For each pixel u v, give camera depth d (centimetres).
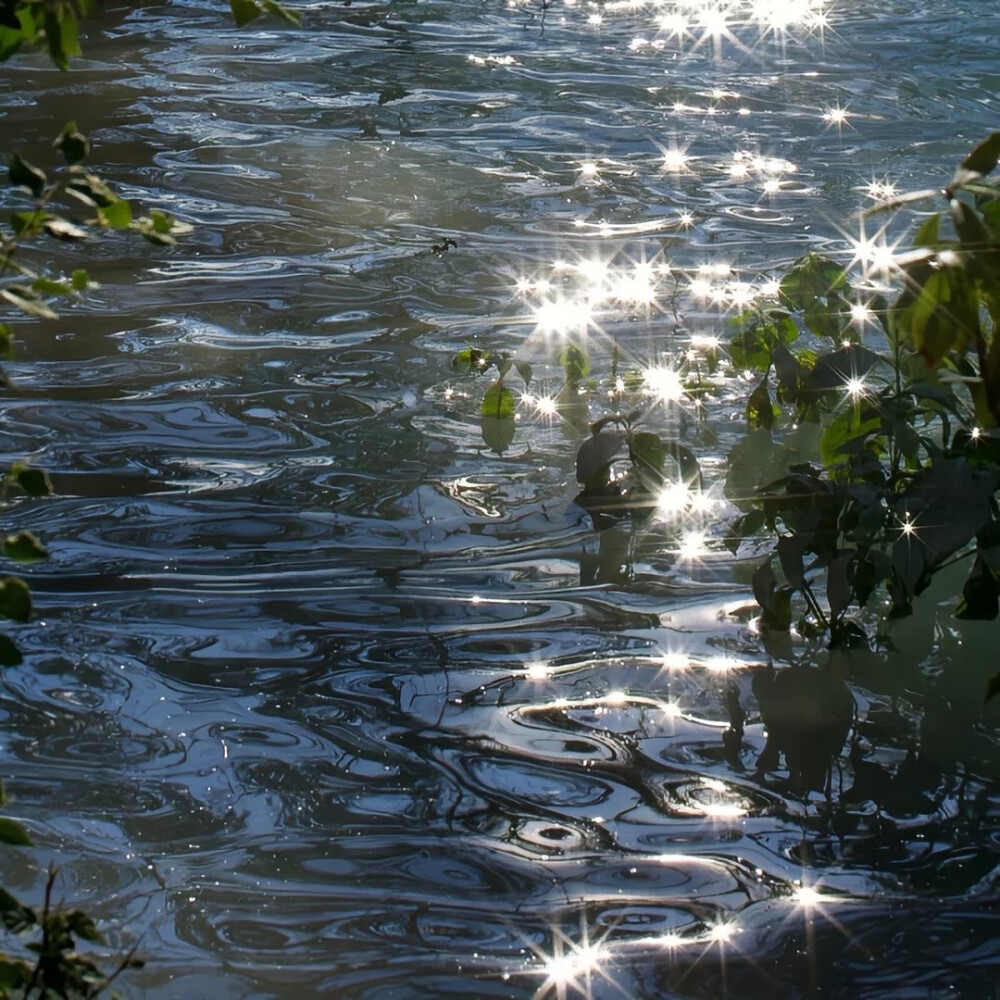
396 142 962
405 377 610
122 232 773
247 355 627
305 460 531
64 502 492
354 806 349
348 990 291
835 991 294
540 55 1218
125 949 300
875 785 361
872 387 525
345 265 743
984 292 300
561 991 292
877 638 429
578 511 500
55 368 605
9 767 358
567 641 423
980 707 394
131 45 1200
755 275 728
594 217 824
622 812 350
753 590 430
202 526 480
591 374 614
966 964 303
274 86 1091
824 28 1324
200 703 387
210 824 340
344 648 416
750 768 367
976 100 1086
